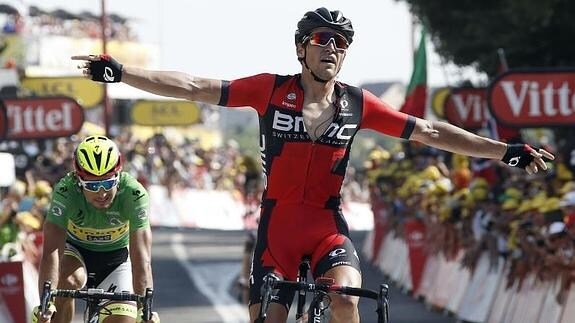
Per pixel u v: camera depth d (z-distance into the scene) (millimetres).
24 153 51250
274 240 15297
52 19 107562
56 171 56125
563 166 31094
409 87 46406
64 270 17375
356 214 80438
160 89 14852
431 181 39938
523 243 26734
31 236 36938
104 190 15992
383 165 52719
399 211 43438
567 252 25016
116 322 16766
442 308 34688
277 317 14680
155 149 84875
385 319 13656
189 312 35844
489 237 29922
